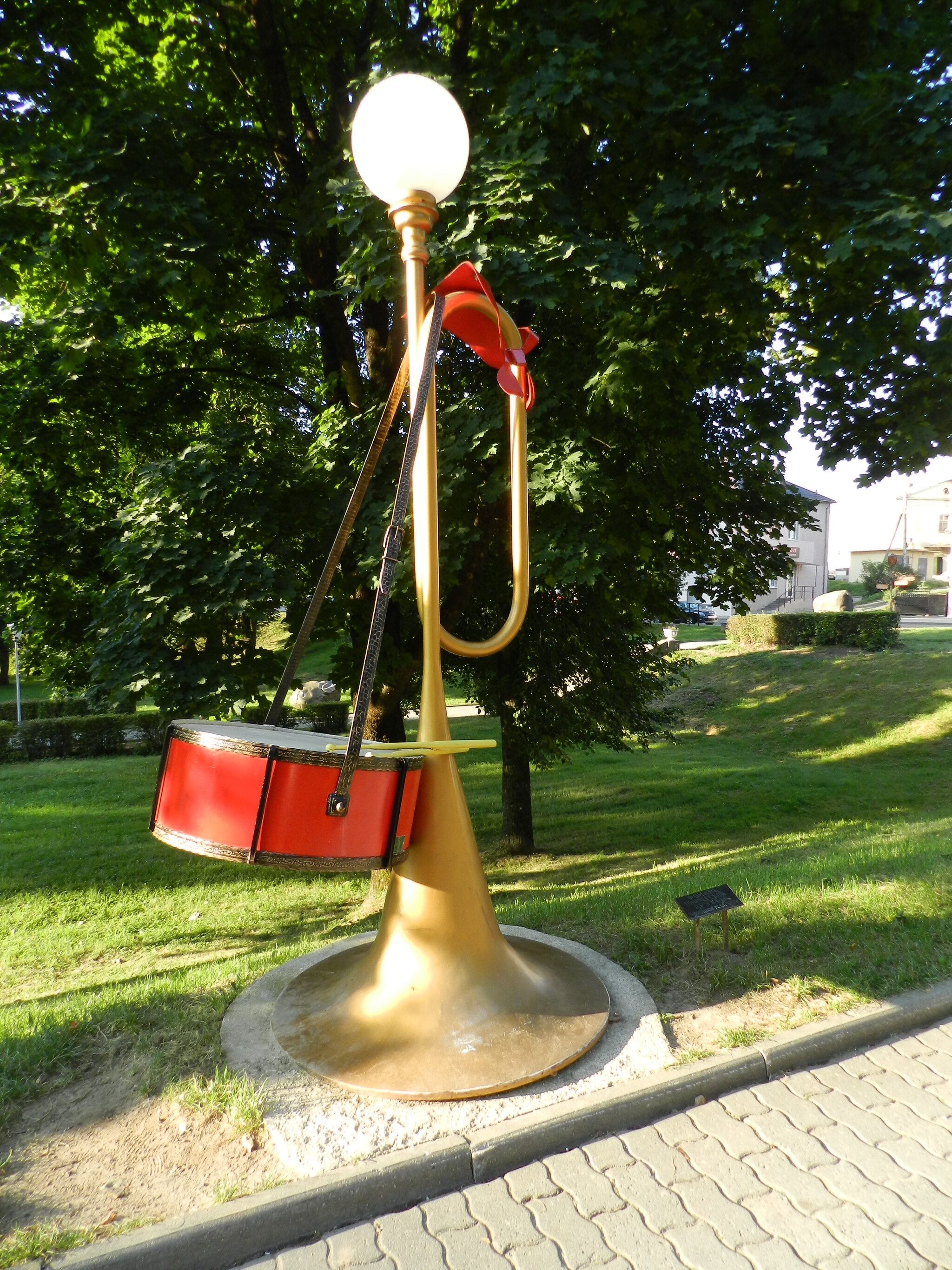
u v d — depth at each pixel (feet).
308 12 23.30
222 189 22.12
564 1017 8.92
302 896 29.48
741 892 13.78
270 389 29.60
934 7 18.25
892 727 53.83
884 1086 8.39
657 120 16.52
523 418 10.04
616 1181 6.92
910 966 10.48
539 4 18.17
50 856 35.14
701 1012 9.50
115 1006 9.87
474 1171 6.95
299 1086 7.91
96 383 24.34
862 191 16.22
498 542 25.41
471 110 21.09
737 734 60.54
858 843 21.57
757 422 24.50
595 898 14.79
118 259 19.31
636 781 49.01
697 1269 5.91
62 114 19.08
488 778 53.36
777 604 134.51
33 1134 7.26
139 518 21.04
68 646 25.75
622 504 21.94
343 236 19.62
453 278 9.02
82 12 20.11
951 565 114.11
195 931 25.49
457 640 9.56
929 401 20.81
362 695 7.28
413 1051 8.13
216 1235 6.04
